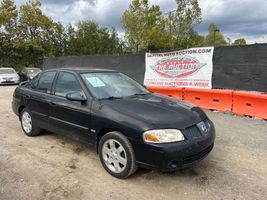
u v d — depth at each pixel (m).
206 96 9.07
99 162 4.67
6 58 36.66
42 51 39.53
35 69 21.58
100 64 15.19
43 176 4.17
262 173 4.29
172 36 29.56
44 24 38.62
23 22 37.09
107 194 3.67
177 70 10.82
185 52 10.40
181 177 4.13
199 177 4.13
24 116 6.18
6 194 3.66
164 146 3.61
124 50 43.19
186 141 3.74
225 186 3.88
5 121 7.64
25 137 6.08
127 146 3.88
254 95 7.73
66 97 4.58
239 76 8.80
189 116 4.08
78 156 4.95
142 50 33.06
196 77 10.09
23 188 3.82
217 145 5.51
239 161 4.72
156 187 3.85
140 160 3.81
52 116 5.21
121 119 3.97
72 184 3.93
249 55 8.49
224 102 8.60
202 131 4.03
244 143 5.63
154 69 11.91
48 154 5.05
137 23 34.47
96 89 4.75
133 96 4.87
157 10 33.69
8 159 4.82
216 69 9.44
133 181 4.02
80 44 46.12
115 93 4.83
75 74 5.06
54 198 3.57
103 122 4.17
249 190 3.78
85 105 4.53
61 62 18.94
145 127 3.73
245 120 7.57
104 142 4.21
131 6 34.31
